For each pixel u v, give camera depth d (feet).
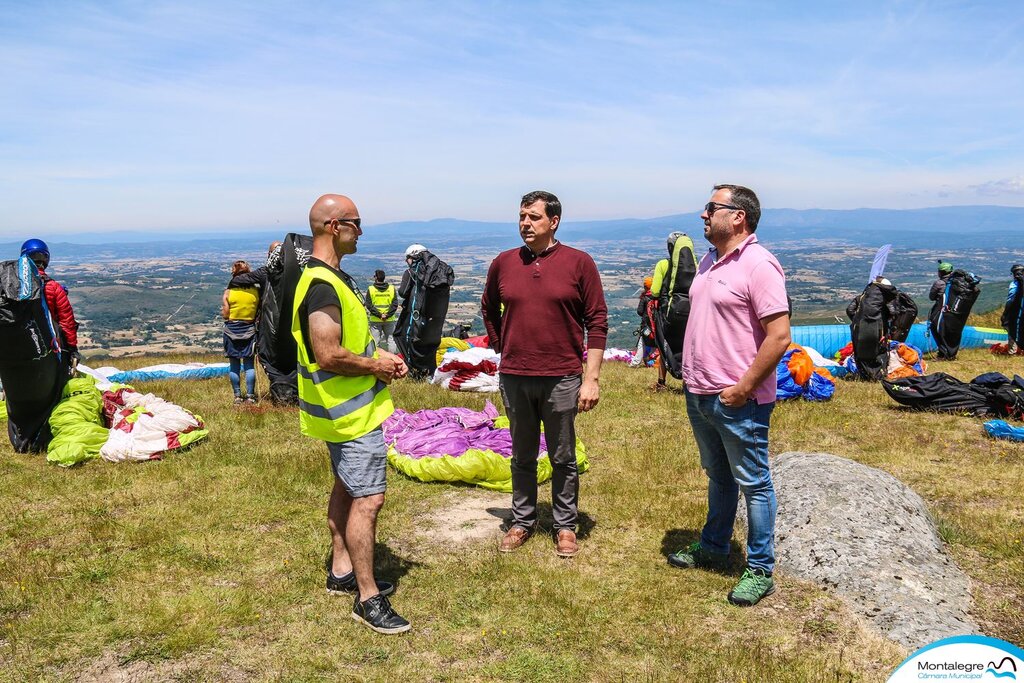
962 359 44.32
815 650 11.43
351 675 10.91
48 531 16.74
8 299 21.40
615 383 35.35
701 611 12.76
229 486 19.83
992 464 21.06
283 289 28.27
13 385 22.38
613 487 19.56
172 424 23.36
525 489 15.85
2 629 12.19
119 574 14.30
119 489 19.69
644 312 33.53
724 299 12.56
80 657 11.35
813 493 15.55
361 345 12.01
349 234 11.93
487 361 34.83
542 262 14.76
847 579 13.21
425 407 30.50
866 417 27.09
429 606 12.91
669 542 15.92
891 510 14.97
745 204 12.48
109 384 31.78
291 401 29.35
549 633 12.02
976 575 14.08
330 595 13.35
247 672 10.99
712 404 12.89
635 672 10.94
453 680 10.78
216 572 14.40
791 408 28.63
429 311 37.63
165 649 11.55
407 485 20.10
